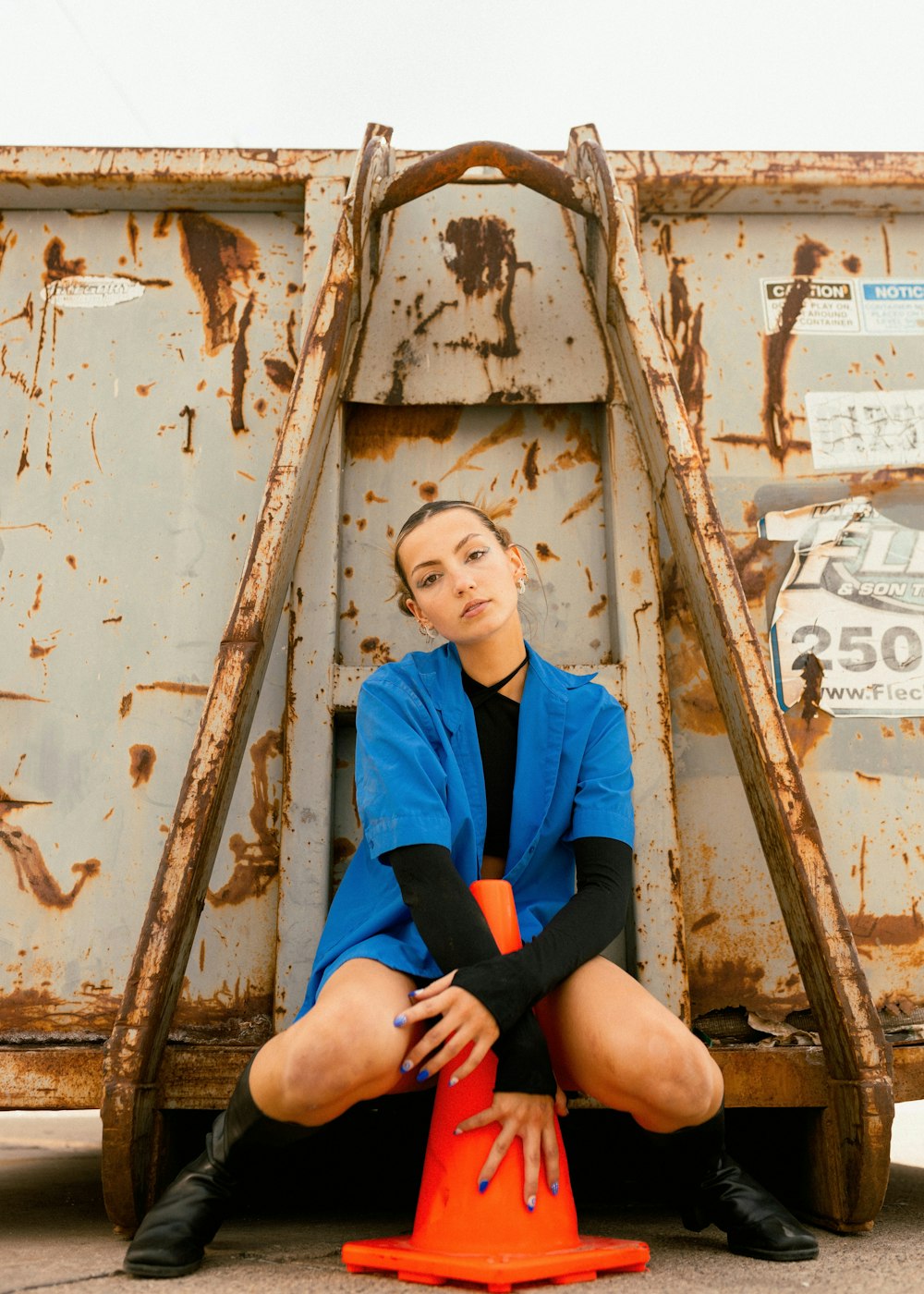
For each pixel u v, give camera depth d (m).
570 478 1.82
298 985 1.53
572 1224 1.06
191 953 1.58
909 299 1.92
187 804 1.28
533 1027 1.09
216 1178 1.10
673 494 1.55
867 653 1.75
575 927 1.16
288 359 1.84
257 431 1.81
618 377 1.80
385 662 1.72
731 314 1.89
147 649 1.72
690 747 1.70
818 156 1.89
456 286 1.85
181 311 1.87
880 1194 1.22
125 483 1.79
